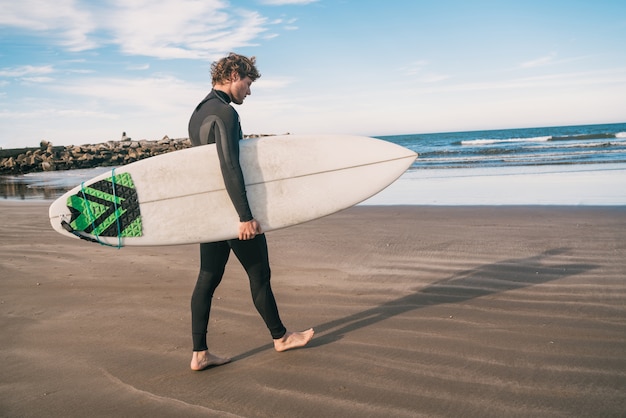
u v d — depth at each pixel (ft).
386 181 9.49
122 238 8.45
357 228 20.77
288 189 9.06
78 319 10.87
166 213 8.45
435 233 18.86
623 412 6.30
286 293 12.30
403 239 18.02
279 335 8.77
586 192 29.19
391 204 28.55
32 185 57.52
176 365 8.43
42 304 11.98
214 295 12.29
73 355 8.95
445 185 37.83
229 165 7.70
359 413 6.55
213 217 8.38
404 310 10.69
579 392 6.82
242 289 12.73
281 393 7.24
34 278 14.40
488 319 9.86
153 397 7.27
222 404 6.98
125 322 10.63
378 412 6.55
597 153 60.39
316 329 9.93
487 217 21.95
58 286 13.52
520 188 33.09
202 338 8.18
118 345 9.39
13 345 9.48
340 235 19.34
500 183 36.91
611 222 19.26
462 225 20.33
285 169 9.11
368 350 8.65
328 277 13.55
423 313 10.42
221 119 7.81
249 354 8.82
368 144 9.68
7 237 21.47
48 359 8.79
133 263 15.98
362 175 9.45
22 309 11.62
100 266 15.67
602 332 8.91
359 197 9.34
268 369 8.12
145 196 8.46
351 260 15.29
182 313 11.13
